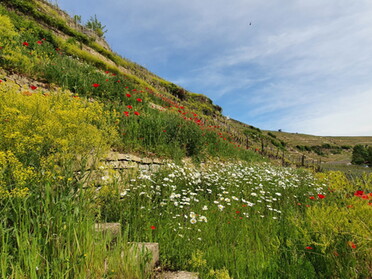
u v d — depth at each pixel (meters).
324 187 6.37
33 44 8.20
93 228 1.98
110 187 3.03
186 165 6.06
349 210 2.51
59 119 2.35
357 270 2.10
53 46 10.57
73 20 21.97
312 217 2.58
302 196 5.45
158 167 5.14
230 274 2.25
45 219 1.73
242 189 5.22
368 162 50.31
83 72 8.16
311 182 7.38
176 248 2.57
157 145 6.13
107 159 3.84
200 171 6.17
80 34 18.02
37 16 14.85
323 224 2.41
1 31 6.23
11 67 5.70
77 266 1.61
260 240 2.89
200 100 28.89
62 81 6.24
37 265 1.49
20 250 1.49
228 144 12.34
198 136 8.07
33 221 1.66
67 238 1.70
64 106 2.65
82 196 2.17
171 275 2.18
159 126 6.82
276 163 17.67
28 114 2.22
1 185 1.59
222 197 4.32
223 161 9.30
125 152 4.75
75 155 2.46
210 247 2.57
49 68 6.45
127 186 3.76
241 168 8.27
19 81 5.29
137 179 4.01
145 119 6.71
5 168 1.68
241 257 2.44
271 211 4.05
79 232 1.85
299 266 2.19
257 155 15.48
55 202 1.93
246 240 2.83
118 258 1.90
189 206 3.76
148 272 2.10
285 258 2.42
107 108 5.80
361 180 3.18
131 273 1.89
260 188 5.52
